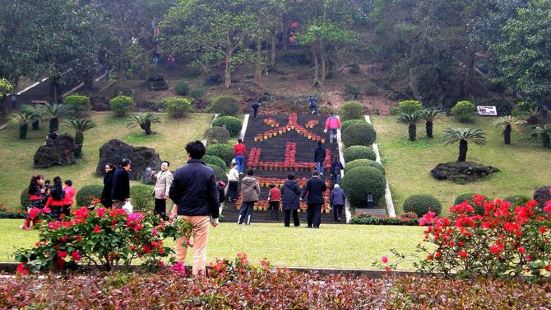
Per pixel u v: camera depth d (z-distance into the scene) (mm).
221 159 29578
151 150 29484
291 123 36688
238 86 47031
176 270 8430
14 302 6770
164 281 7738
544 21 32156
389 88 46344
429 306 6934
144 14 47750
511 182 28656
